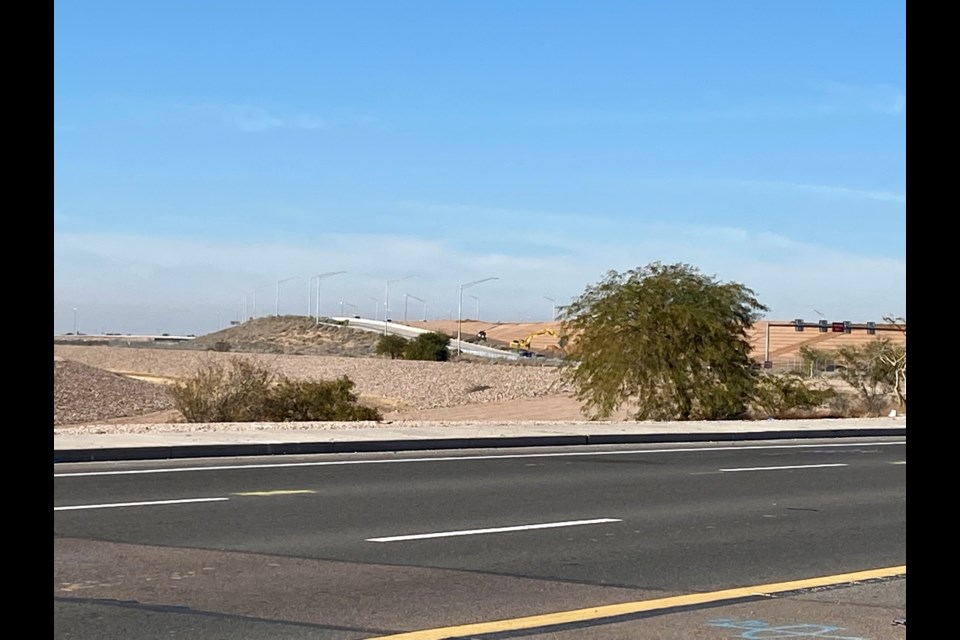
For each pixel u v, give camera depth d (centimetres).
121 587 966
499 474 1892
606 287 3928
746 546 1233
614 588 1003
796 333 15725
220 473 1822
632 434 2672
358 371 9594
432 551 1166
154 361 11319
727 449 2533
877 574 1081
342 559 1111
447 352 12406
